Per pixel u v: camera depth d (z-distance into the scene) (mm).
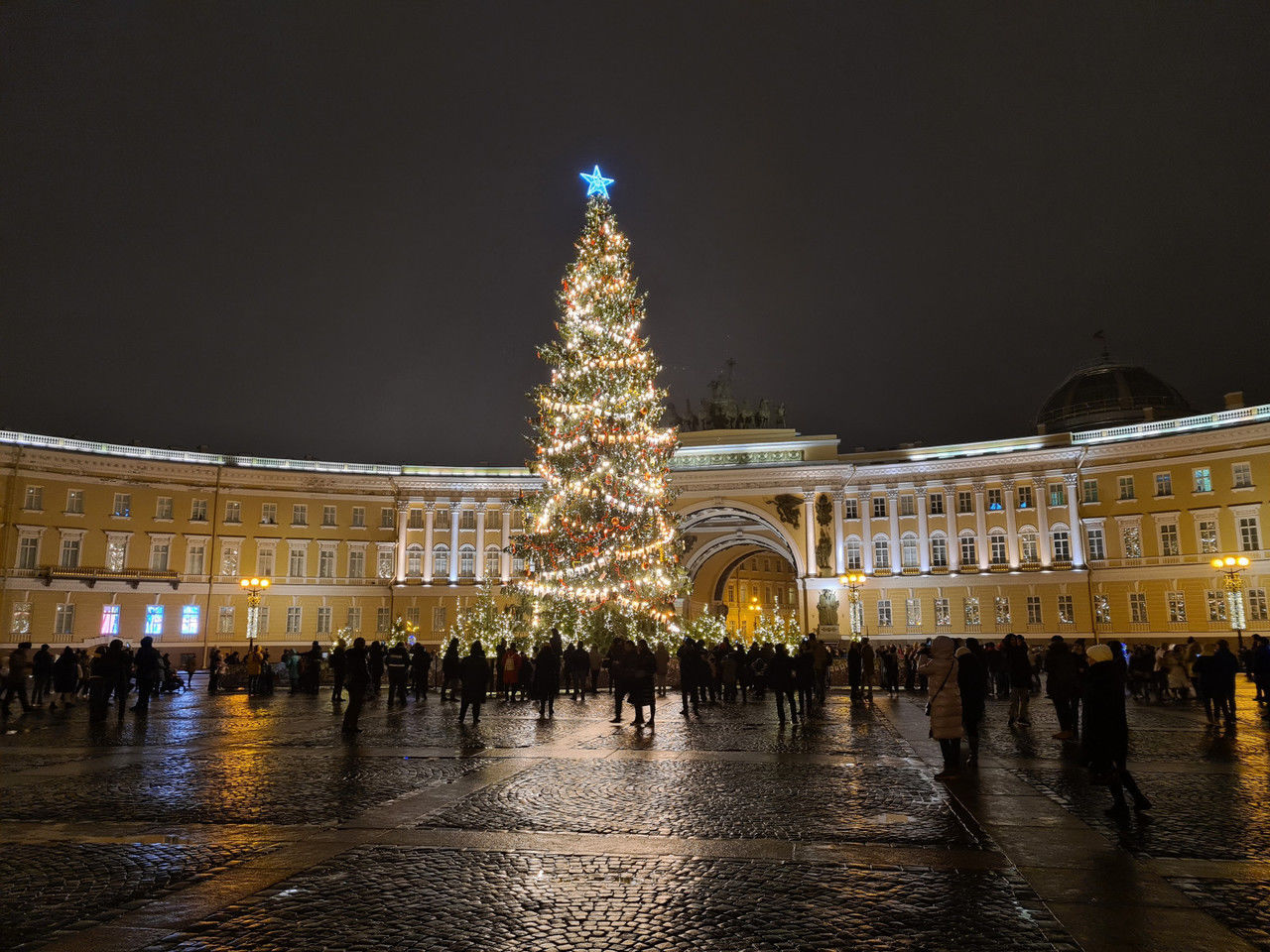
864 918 8586
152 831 12141
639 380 46438
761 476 79500
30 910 8859
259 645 76500
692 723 25828
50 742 21734
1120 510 70625
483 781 15805
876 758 18750
